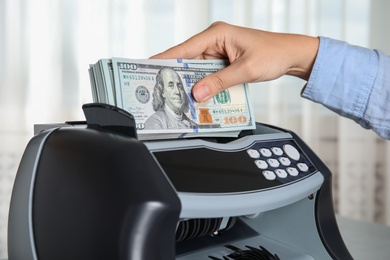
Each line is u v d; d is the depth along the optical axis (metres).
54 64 1.91
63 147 0.49
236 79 0.63
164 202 0.42
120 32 2.00
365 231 0.85
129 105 0.56
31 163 0.52
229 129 0.62
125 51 2.00
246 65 0.64
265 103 2.17
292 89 2.18
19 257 0.53
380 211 2.24
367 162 2.19
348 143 2.18
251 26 2.14
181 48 0.65
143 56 2.03
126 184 0.43
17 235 0.53
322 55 0.70
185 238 0.61
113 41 1.98
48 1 1.89
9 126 1.88
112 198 0.43
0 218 1.89
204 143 0.54
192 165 0.50
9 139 1.88
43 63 1.89
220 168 0.51
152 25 2.04
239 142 0.58
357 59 0.71
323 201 0.62
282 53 0.68
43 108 1.91
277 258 0.60
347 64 0.70
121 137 0.48
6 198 1.89
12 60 1.86
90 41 1.94
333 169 2.24
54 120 1.92
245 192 0.50
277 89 2.16
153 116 0.57
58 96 1.92
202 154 0.52
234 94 0.65
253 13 2.14
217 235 0.66
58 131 0.53
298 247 0.64
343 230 0.85
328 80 0.71
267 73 0.66
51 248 0.48
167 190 0.44
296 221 0.64
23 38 1.87
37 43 1.88
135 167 0.44
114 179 0.43
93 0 1.93
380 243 0.78
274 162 0.57
